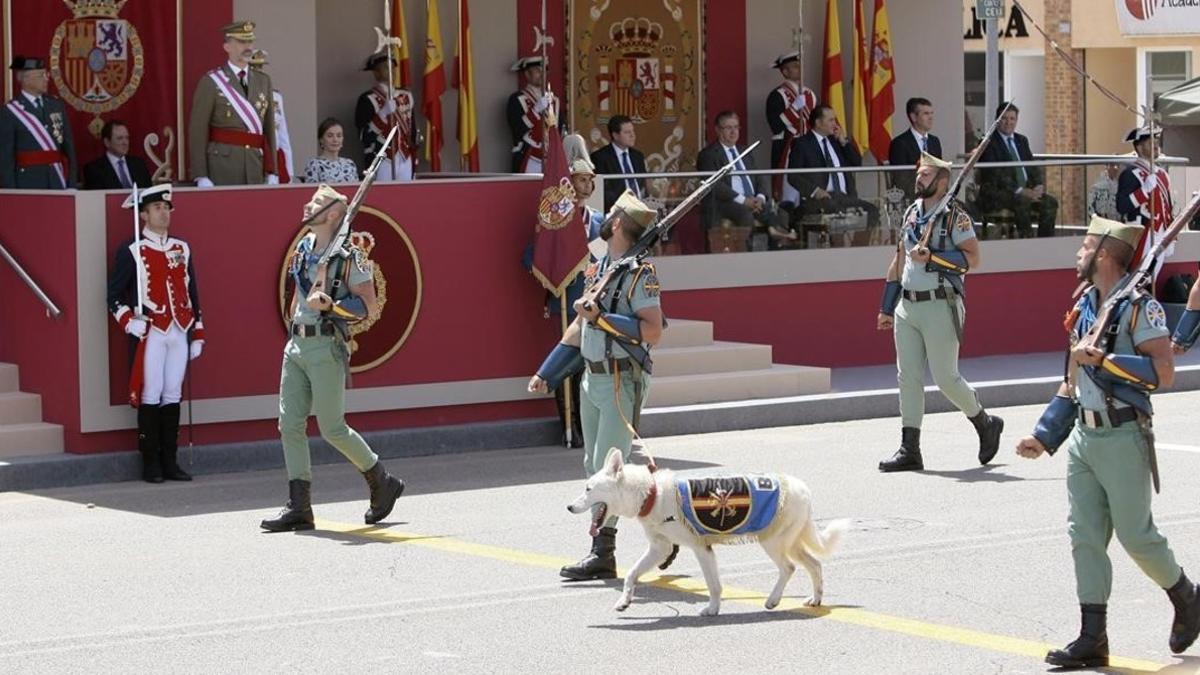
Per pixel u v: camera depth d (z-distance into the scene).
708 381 18.00
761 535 10.23
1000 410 18.77
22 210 15.46
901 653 9.44
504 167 22.11
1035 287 21.77
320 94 20.84
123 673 9.27
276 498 14.36
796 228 20.25
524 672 9.16
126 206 14.95
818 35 24.39
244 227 15.63
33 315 15.46
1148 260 9.08
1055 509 13.29
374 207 16.08
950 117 25.39
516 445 16.80
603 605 10.58
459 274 16.52
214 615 10.46
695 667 9.21
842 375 19.97
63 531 13.12
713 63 23.70
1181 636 9.28
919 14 25.12
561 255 16.36
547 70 22.17
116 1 18.91
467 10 21.41
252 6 19.62
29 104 17.25
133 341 15.03
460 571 11.55
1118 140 38.34
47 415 15.44
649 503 10.12
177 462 15.41
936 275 14.87
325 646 9.72
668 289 19.56
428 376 16.45
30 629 10.22
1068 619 10.13
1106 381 9.00
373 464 13.07
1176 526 12.55
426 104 21.19
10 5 18.45
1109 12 37.41
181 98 19.22
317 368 12.78
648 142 23.34
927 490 14.15
